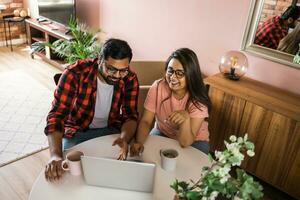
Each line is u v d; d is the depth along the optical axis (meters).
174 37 2.62
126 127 1.47
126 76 1.53
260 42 2.07
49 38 3.77
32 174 2.02
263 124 1.85
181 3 2.45
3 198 1.80
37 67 3.79
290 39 1.92
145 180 1.05
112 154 1.27
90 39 3.30
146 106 1.58
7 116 2.67
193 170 1.22
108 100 1.54
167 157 1.18
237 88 1.99
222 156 0.76
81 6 3.52
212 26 2.31
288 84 2.02
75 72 1.44
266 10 1.97
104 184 1.09
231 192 0.75
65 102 1.43
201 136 1.64
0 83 3.27
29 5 4.37
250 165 2.00
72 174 1.13
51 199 1.02
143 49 2.96
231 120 2.00
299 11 1.83
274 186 1.95
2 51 4.25
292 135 1.74
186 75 1.43
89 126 1.63
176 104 1.54
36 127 2.55
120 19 3.09
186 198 0.81
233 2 2.12
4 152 2.20
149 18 2.78
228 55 2.11
